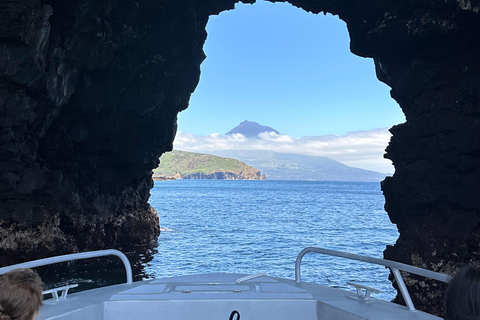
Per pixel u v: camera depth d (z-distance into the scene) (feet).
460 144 51.98
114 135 80.38
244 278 12.48
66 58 62.49
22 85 54.95
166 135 91.76
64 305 10.32
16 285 5.54
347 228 143.84
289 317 10.68
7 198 61.41
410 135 58.34
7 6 47.85
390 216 61.67
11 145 58.03
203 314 10.61
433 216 54.70
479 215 50.80
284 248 96.68
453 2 53.78
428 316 9.57
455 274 5.30
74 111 71.46
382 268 72.23
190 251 89.45
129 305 10.59
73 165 75.72
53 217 68.74
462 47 55.16
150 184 104.78
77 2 58.75
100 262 73.87
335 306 10.25
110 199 86.53
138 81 77.46
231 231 129.18
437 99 56.34
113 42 68.13
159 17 74.18
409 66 61.31
